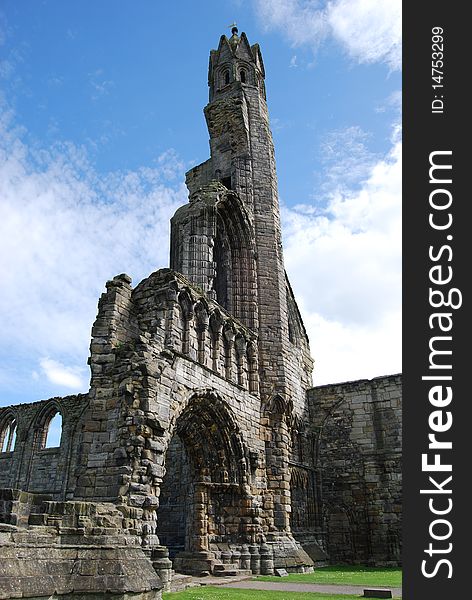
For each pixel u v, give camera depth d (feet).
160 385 66.69
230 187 122.72
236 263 112.16
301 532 102.12
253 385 95.61
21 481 146.41
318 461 121.49
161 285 76.54
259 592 54.08
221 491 83.35
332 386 126.31
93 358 67.67
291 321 126.41
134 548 40.40
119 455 59.77
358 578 72.69
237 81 134.72
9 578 30.53
